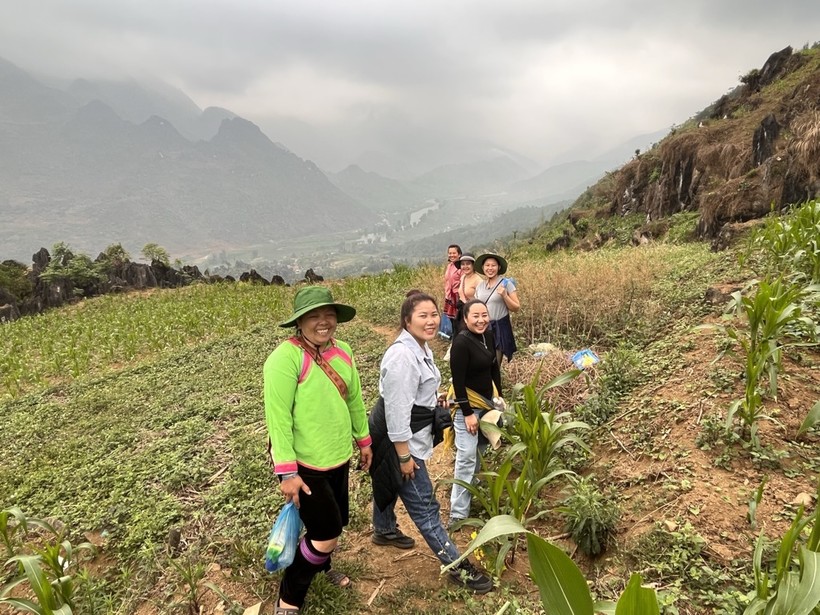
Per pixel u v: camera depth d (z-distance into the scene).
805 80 21.08
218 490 4.89
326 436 2.88
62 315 22.39
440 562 3.61
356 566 3.58
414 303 3.23
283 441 2.72
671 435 4.13
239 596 3.42
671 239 19.95
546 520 3.79
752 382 3.67
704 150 24.27
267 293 21.67
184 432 6.67
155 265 30.48
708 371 4.85
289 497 2.71
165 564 3.93
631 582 1.51
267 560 2.83
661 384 5.05
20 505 5.46
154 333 14.92
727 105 31.03
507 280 5.85
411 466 3.17
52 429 7.77
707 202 17.00
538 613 2.86
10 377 11.84
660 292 8.60
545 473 3.51
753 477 3.44
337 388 2.95
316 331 2.85
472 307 3.62
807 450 3.61
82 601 3.65
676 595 2.69
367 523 4.14
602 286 8.65
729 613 2.47
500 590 3.15
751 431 3.67
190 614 3.37
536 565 1.74
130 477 5.45
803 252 6.13
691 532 3.07
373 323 12.43
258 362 9.94
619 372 5.58
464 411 3.62
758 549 2.25
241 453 5.60
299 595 3.03
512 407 3.99
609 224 32.06
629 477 3.89
